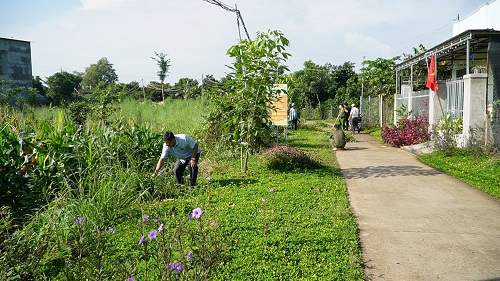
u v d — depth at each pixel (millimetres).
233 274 4324
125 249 4949
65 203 6094
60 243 4855
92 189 6574
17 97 20219
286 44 9578
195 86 27656
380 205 7113
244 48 9750
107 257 4641
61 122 8875
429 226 5949
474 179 8812
